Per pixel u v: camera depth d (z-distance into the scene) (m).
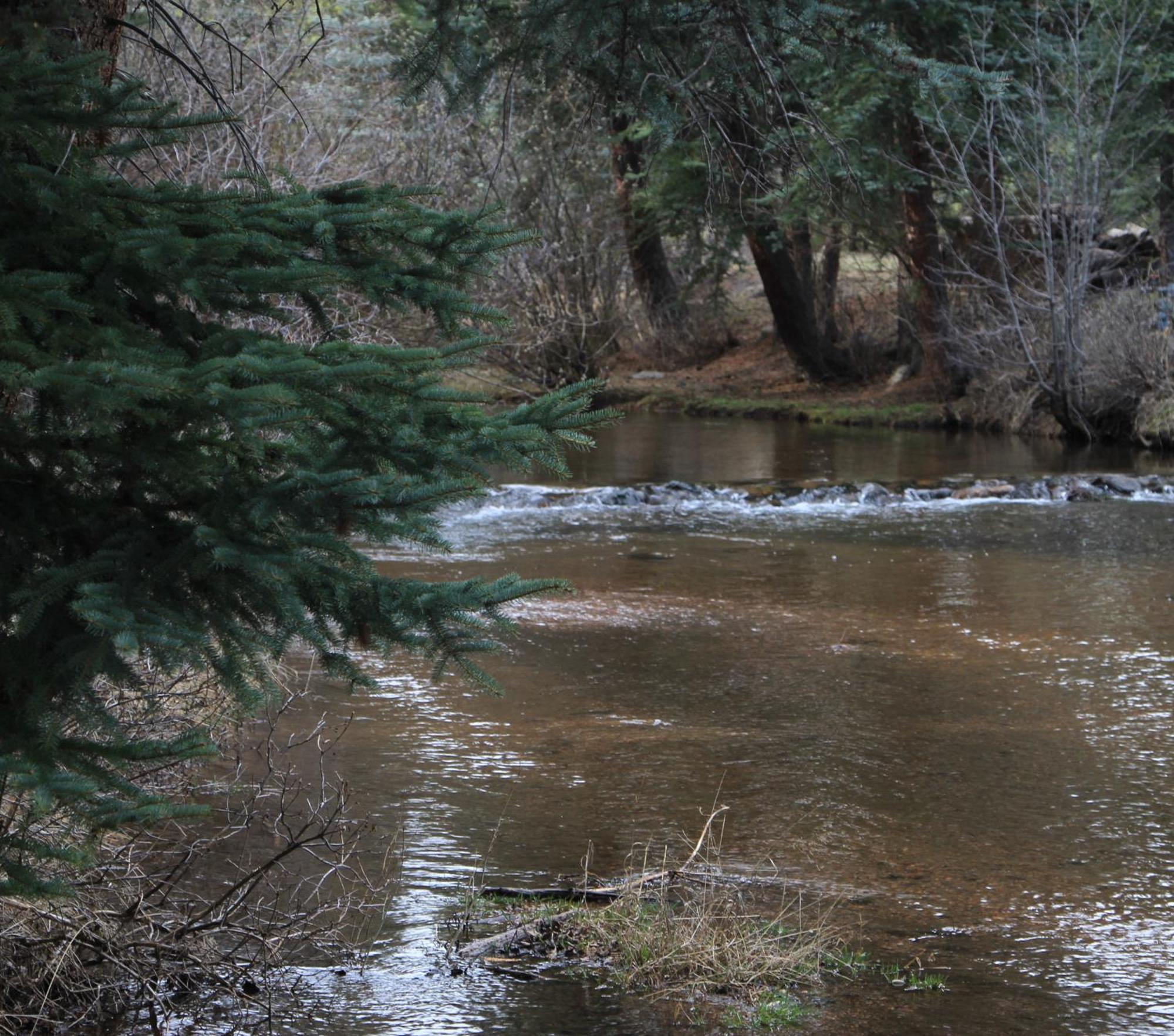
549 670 10.21
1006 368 26.61
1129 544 15.94
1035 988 5.39
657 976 5.45
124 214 4.57
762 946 5.59
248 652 4.28
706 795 7.58
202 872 6.29
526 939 5.72
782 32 8.45
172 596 4.20
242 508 4.33
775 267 31.67
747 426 28.55
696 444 25.25
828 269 33.69
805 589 13.31
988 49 24.11
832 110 23.39
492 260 5.19
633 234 31.91
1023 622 12.02
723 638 11.31
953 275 28.44
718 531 16.77
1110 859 6.74
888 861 6.69
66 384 3.76
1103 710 9.34
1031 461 22.66
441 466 4.68
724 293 35.88
